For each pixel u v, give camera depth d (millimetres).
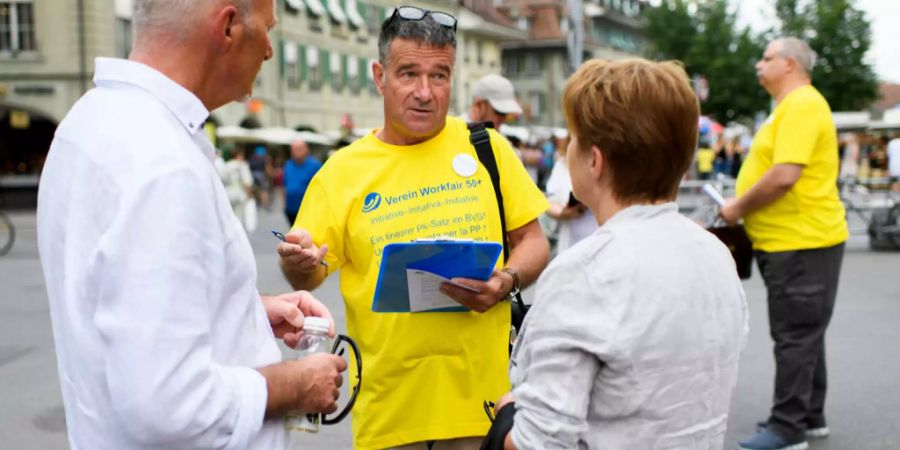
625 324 1748
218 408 1685
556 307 1783
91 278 1639
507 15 69812
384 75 2848
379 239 2822
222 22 1824
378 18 49469
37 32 29656
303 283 2855
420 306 2641
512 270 2814
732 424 5352
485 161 2893
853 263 12617
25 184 29453
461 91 56188
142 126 1702
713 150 33656
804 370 4656
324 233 2869
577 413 1737
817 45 35219
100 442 1702
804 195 4578
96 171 1670
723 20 38344
